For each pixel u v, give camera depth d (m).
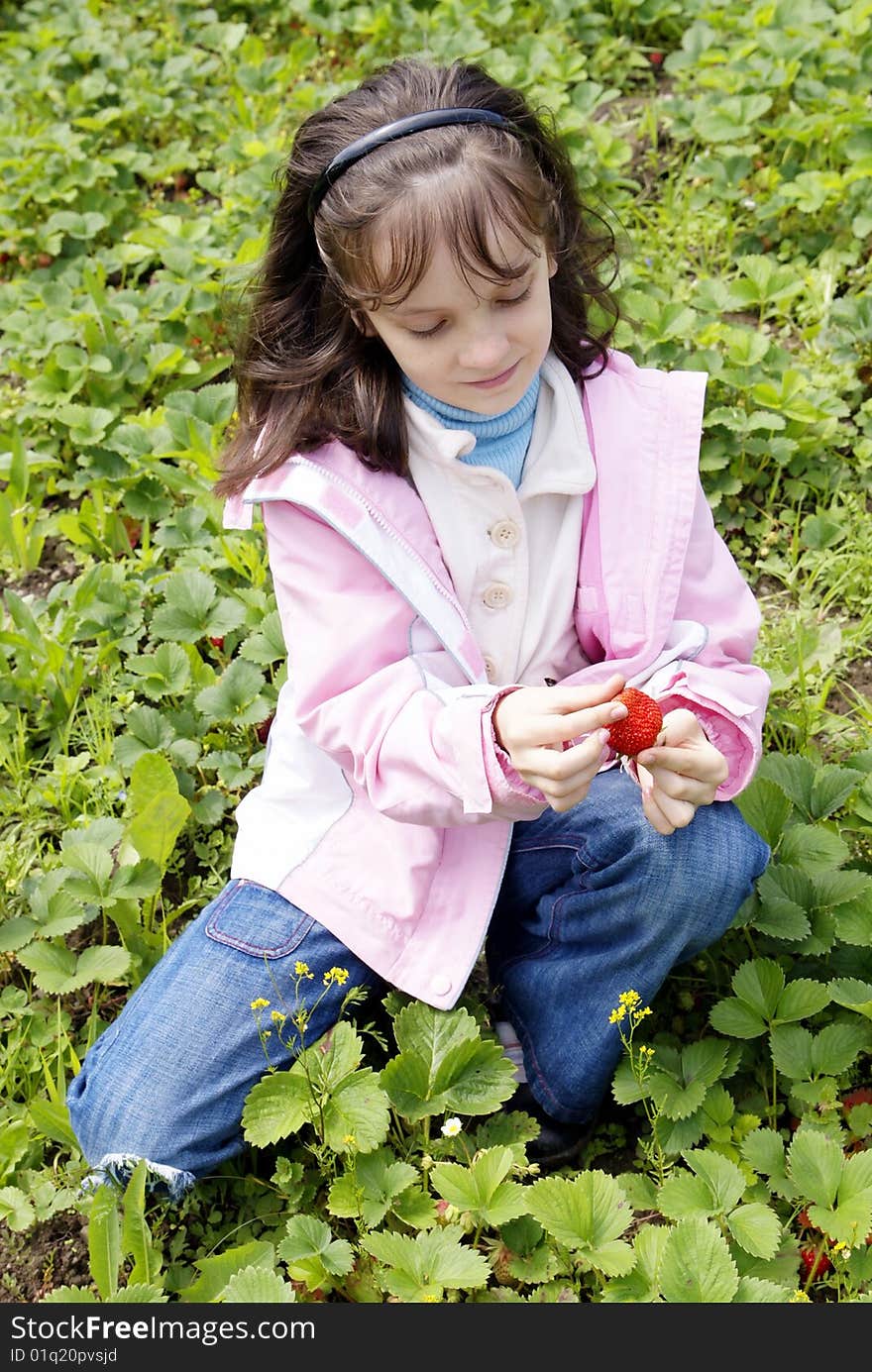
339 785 2.01
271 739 2.14
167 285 3.41
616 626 1.91
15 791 2.61
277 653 2.56
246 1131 1.83
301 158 1.75
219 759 2.47
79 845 2.25
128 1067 1.92
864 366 3.05
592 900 1.88
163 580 2.82
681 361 3.02
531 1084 2.02
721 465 2.82
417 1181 1.94
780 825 2.14
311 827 2.01
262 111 4.15
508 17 4.16
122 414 3.25
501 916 2.11
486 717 1.70
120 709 2.69
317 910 1.95
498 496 1.84
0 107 4.38
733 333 2.98
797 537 2.81
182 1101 1.90
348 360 1.83
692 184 3.67
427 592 1.84
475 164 1.59
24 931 2.22
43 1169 2.07
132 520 3.07
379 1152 1.89
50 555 3.09
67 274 3.66
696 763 1.72
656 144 3.81
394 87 1.71
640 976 1.90
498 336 1.65
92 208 3.88
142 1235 1.82
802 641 2.56
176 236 3.56
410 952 1.93
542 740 1.64
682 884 1.81
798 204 3.38
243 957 1.96
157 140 4.21
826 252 3.31
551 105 3.66
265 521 1.95
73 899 2.23
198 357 3.39
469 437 1.80
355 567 1.89
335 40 4.38
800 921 2.02
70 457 3.22
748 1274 1.78
